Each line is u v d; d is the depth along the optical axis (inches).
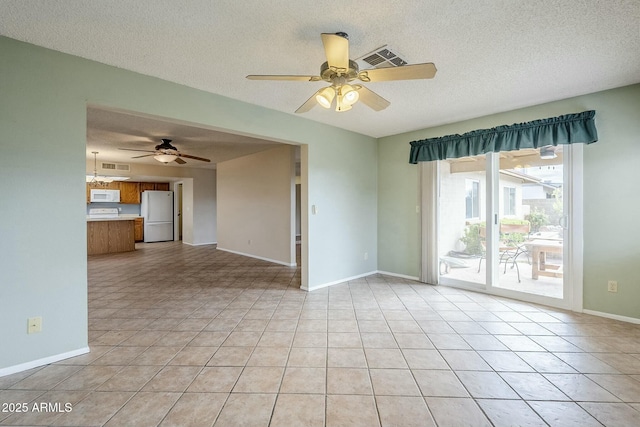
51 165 86.3
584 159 123.0
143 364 86.1
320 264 164.6
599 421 63.3
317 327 112.0
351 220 181.3
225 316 123.2
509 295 145.5
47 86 85.5
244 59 93.3
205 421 63.5
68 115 88.7
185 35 80.2
